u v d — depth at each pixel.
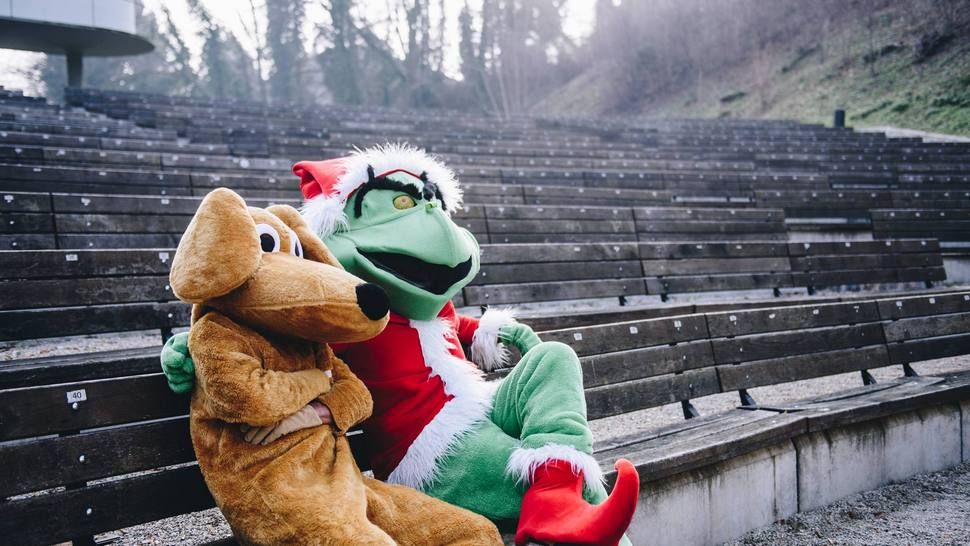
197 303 2.24
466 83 48.66
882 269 8.98
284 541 2.12
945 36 27.19
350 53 46.22
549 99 48.97
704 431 4.09
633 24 42.88
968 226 11.42
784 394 6.18
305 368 2.40
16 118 13.21
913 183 14.75
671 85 40.44
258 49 44.88
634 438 4.05
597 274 7.12
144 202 6.13
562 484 2.48
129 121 15.80
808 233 11.68
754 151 17.84
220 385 2.11
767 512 4.04
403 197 2.89
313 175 2.96
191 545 3.28
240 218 2.17
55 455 2.34
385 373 2.74
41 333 4.32
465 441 2.68
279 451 2.24
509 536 2.61
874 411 4.50
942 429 4.96
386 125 19.88
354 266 2.69
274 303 2.19
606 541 2.27
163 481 2.53
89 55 28.17
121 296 4.68
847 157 16.86
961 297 6.28
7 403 2.28
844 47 31.66
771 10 36.50
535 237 8.09
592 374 4.01
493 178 11.58
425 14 46.94
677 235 9.05
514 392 2.75
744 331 4.97
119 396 2.49
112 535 3.40
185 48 45.72
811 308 5.37
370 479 2.54
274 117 19.69
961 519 4.10
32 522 2.28
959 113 23.20
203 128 15.23
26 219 5.57
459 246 2.79
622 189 11.86
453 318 3.10
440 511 2.45
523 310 7.54
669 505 3.55
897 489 4.58
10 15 23.61
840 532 3.95
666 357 4.41
